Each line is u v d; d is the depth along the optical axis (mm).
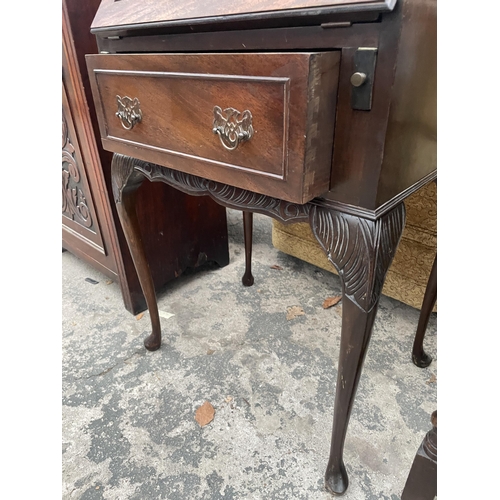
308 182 442
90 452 777
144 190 1086
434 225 958
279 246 1452
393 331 1067
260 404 864
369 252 466
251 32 456
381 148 417
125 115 623
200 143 533
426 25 410
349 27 387
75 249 1352
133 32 584
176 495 697
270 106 430
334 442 644
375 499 672
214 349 1029
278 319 1137
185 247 1266
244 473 727
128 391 913
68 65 890
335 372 941
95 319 1167
